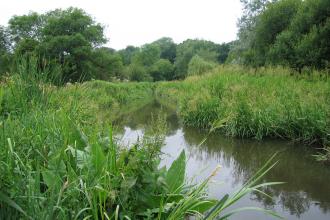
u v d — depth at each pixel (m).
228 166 5.73
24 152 3.01
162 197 2.60
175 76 67.50
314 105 7.43
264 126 7.93
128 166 2.87
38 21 37.06
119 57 38.25
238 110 8.50
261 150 6.88
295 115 7.49
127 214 2.59
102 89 16.70
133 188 2.77
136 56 67.69
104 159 2.82
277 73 12.16
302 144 7.22
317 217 3.74
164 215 2.70
